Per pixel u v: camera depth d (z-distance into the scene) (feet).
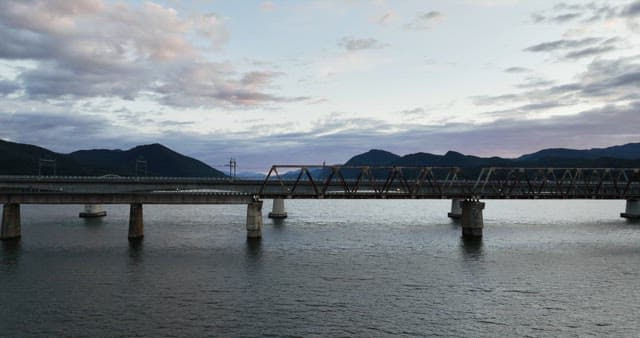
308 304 150.51
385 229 346.13
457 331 128.77
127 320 133.80
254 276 186.60
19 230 289.33
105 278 181.37
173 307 146.10
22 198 276.41
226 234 308.60
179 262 212.43
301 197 310.65
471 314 142.61
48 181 389.39
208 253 234.99
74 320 133.28
